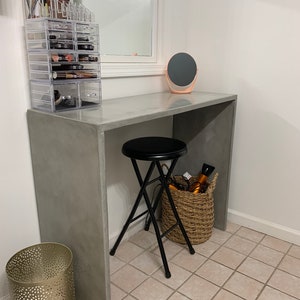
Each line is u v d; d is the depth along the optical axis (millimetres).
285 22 1620
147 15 1885
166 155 1399
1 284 1306
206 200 1755
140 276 1557
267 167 1861
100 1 1630
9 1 1126
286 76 1680
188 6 1950
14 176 1262
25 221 1339
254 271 1599
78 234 1188
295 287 1489
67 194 1174
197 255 1726
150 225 2037
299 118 1689
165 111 1258
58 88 1234
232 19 1787
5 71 1160
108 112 1205
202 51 1956
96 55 1322
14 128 1225
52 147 1165
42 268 1296
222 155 1890
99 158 1009
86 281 1225
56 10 1204
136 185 1887
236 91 1869
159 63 1955
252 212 1987
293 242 1845
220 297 1423
